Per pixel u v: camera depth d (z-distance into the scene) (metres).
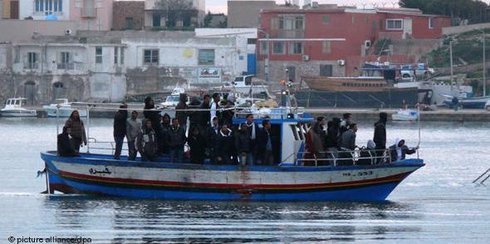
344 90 144.62
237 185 55.25
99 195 56.03
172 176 55.28
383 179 56.38
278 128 55.97
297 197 55.66
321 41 154.62
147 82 147.88
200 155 55.34
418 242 48.94
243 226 50.75
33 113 140.75
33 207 54.50
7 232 49.28
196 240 48.16
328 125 56.72
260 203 55.41
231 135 55.16
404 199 61.06
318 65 154.50
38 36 152.38
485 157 91.81
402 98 146.50
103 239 48.16
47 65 148.62
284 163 56.09
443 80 154.12
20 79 148.62
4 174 72.69
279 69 154.62
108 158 57.16
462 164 85.12
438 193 64.88
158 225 50.75
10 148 95.81
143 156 55.75
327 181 55.75
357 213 54.31
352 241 48.59
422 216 54.56
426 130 126.19
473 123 140.00
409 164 56.53
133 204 55.06
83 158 55.84
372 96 145.25
